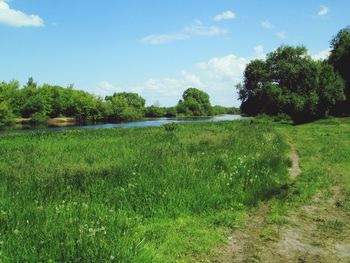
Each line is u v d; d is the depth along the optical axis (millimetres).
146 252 5367
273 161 11992
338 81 51500
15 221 6055
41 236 5410
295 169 12633
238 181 9453
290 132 27719
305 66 53062
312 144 19156
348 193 9430
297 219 7555
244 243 6336
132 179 8812
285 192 9273
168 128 29516
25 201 7422
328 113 55281
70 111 97688
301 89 53125
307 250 6082
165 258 5535
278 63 65000
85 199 7539
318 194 9398
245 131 24188
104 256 4902
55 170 10406
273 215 7645
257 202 8406
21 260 4770
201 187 8523
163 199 7840
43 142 20000
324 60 63094
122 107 107625
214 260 5672
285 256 5848
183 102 152000
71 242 5203
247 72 74688
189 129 29000
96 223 6082
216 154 12297
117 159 12445
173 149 13758
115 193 7930
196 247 6023
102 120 97812
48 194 7992
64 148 16828
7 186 8852
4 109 67375
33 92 88625
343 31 61625
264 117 54625
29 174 10219
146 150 14047
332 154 15172
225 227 7043
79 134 25891
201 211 7750
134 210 7641
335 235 6727
